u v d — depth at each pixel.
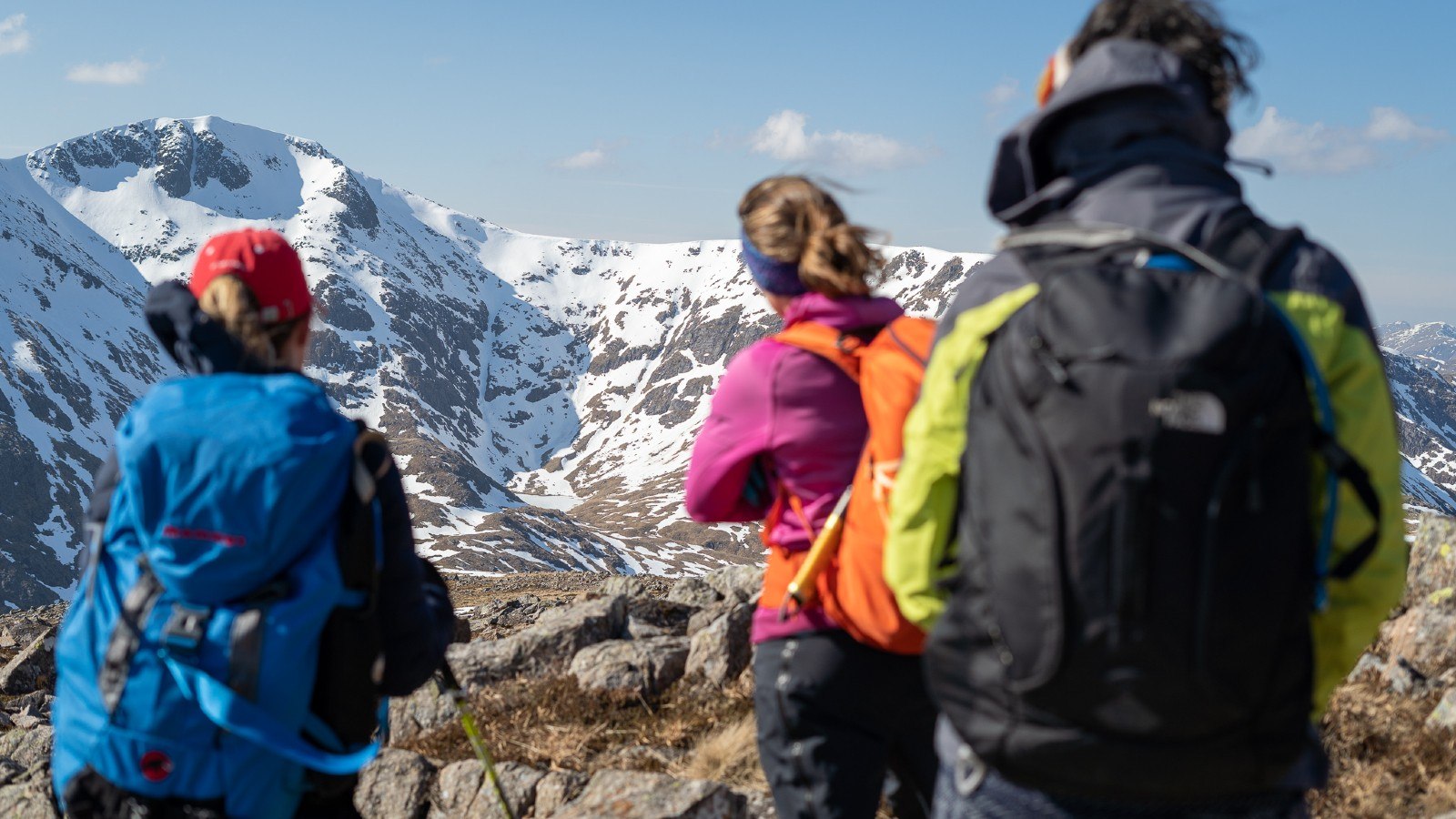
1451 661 6.45
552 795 6.08
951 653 2.15
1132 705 1.90
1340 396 2.11
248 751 2.61
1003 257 2.35
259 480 2.59
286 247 2.96
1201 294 2.00
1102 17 2.43
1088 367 1.95
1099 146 2.30
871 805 3.37
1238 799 2.02
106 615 2.69
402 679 2.86
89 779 2.64
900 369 3.10
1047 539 1.93
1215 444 1.87
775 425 3.37
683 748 6.99
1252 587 1.88
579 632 8.98
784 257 3.44
